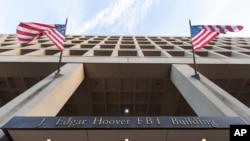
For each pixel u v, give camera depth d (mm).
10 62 12859
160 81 14023
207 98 7887
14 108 6828
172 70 12789
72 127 5238
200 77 10305
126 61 13328
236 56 17047
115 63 12961
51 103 8227
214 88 8922
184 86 10484
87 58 14070
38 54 16141
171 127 5242
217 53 17094
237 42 26438
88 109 16359
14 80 14266
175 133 5367
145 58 14227
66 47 20578
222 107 7125
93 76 13445
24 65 13023
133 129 5238
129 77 13562
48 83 9320
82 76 12828
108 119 5660
